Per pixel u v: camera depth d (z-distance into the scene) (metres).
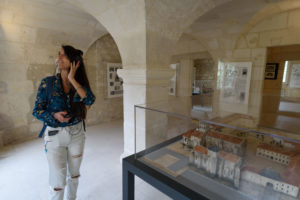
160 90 1.95
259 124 1.52
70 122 1.09
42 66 2.97
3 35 2.46
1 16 2.30
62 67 1.07
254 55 3.06
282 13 2.67
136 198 1.56
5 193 1.61
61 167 1.10
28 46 2.75
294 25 2.60
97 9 1.82
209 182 0.81
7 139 2.74
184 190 0.76
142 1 1.46
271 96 2.24
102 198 1.57
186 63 4.81
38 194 1.61
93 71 3.76
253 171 0.74
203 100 2.04
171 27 1.84
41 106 1.03
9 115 2.72
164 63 1.94
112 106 4.29
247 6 2.38
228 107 2.02
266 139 0.85
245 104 2.20
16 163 2.18
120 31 1.84
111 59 4.11
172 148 1.10
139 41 1.70
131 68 1.86
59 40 3.04
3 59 2.56
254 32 3.01
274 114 1.85
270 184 0.70
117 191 1.66
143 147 1.35
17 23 2.47
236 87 3.33
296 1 2.26
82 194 1.61
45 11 2.46
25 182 1.79
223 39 3.33
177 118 1.12
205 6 1.91
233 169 0.78
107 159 2.29
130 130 2.02
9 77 2.65
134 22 1.65
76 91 1.09
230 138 0.92
